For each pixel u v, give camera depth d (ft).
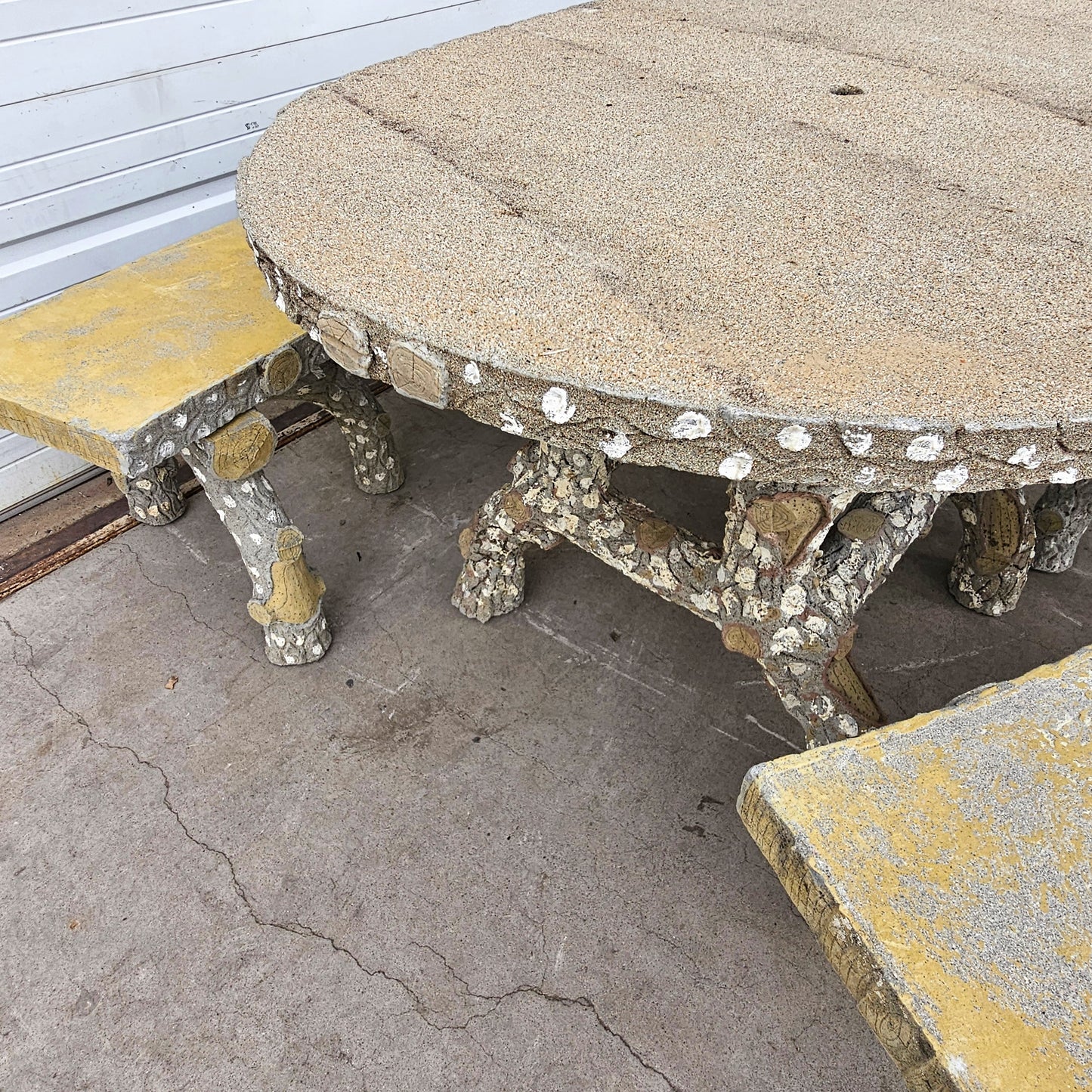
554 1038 3.48
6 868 4.01
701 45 5.22
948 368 2.40
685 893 3.95
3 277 5.38
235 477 4.17
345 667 5.01
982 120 4.12
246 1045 3.45
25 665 4.98
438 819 4.24
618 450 2.53
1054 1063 1.89
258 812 4.26
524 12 7.85
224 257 4.91
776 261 2.91
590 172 3.56
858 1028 3.51
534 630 5.28
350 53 6.65
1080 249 2.99
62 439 3.72
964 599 5.39
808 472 2.41
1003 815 2.37
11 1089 3.31
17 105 5.00
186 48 5.61
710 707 4.83
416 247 2.99
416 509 6.19
